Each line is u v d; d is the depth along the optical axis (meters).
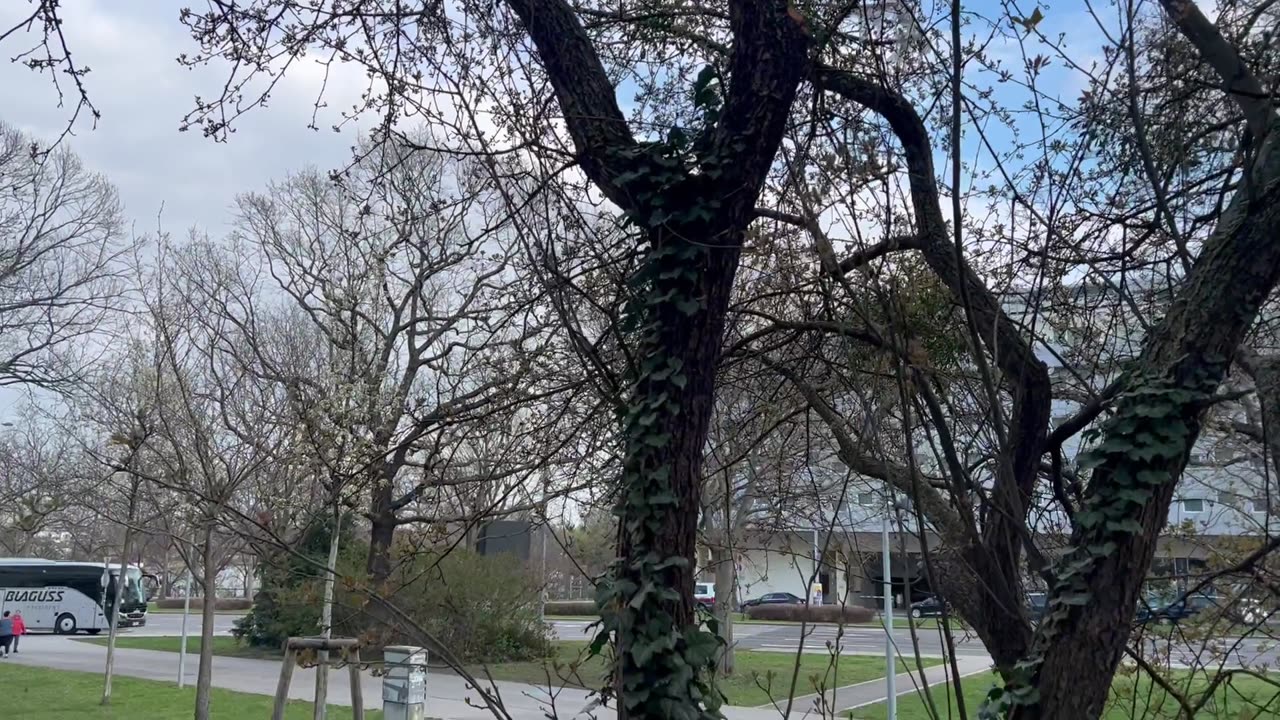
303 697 17.58
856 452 3.46
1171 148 4.29
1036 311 3.31
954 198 2.65
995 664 3.99
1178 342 2.98
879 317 3.42
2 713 15.36
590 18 4.84
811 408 4.57
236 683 20.14
